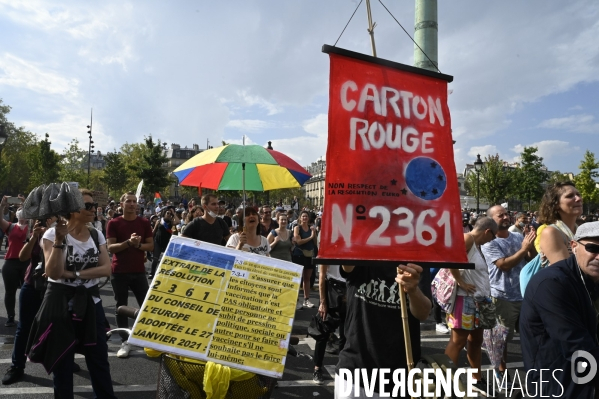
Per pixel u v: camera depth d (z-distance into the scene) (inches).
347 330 91.7
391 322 87.5
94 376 127.0
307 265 316.8
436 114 86.8
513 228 316.8
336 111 81.9
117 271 202.2
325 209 80.0
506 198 1403.8
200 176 223.6
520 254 163.0
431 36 239.3
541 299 82.8
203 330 80.9
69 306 123.3
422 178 83.9
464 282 154.3
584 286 83.1
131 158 2313.0
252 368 79.7
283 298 86.5
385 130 83.6
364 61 84.0
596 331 85.2
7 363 184.1
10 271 235.3
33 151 1897.1
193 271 85.0
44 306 122.0
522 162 1370.6
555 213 130.2
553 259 112.4
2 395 153.3
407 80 86.1
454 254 82.3
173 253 85.8
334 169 81.0
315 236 322.7
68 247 125.6
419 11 241.4
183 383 81.0
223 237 232.7
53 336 119.7
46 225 171.3
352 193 81.0
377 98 83.9
